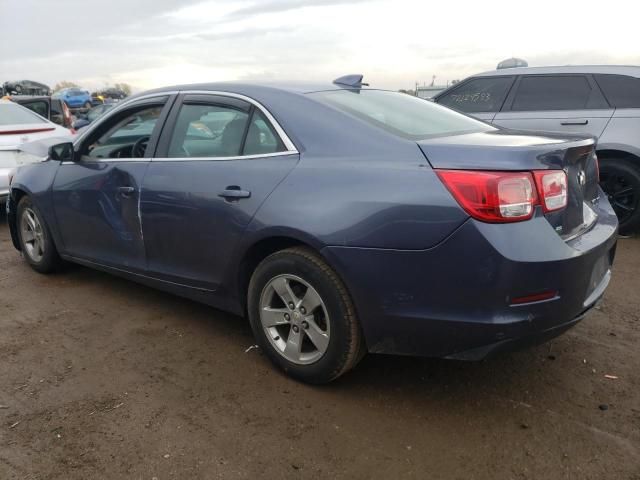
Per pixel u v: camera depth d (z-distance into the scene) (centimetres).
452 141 268
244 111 327
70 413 280
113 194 387
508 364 328
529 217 243
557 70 629
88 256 430
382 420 275
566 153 264
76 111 2616
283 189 290
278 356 312
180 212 340
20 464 242
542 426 269
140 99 391
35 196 460
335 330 280
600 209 316
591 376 313
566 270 245
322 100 310
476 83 679
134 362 332
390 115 315
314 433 264
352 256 264
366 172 267
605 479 233
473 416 278
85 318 397
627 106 586
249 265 321
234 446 255
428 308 254
